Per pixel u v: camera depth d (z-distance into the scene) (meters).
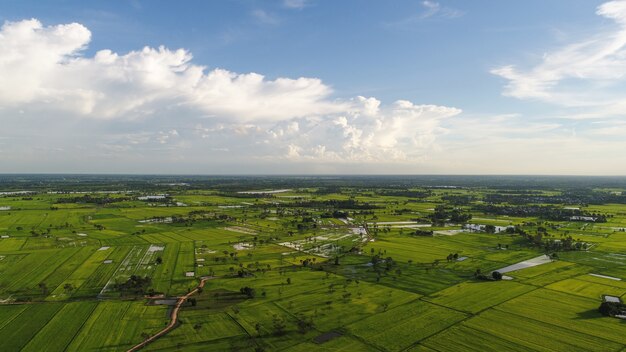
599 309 112.00
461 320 106.06
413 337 96.19
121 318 106.81
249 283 137.50
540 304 118.06
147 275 146.50
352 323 103.81
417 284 137.38
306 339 94.75
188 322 104.12
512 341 94.38
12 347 90.62
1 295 124.31
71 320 105.25
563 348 91.00
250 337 95.44
